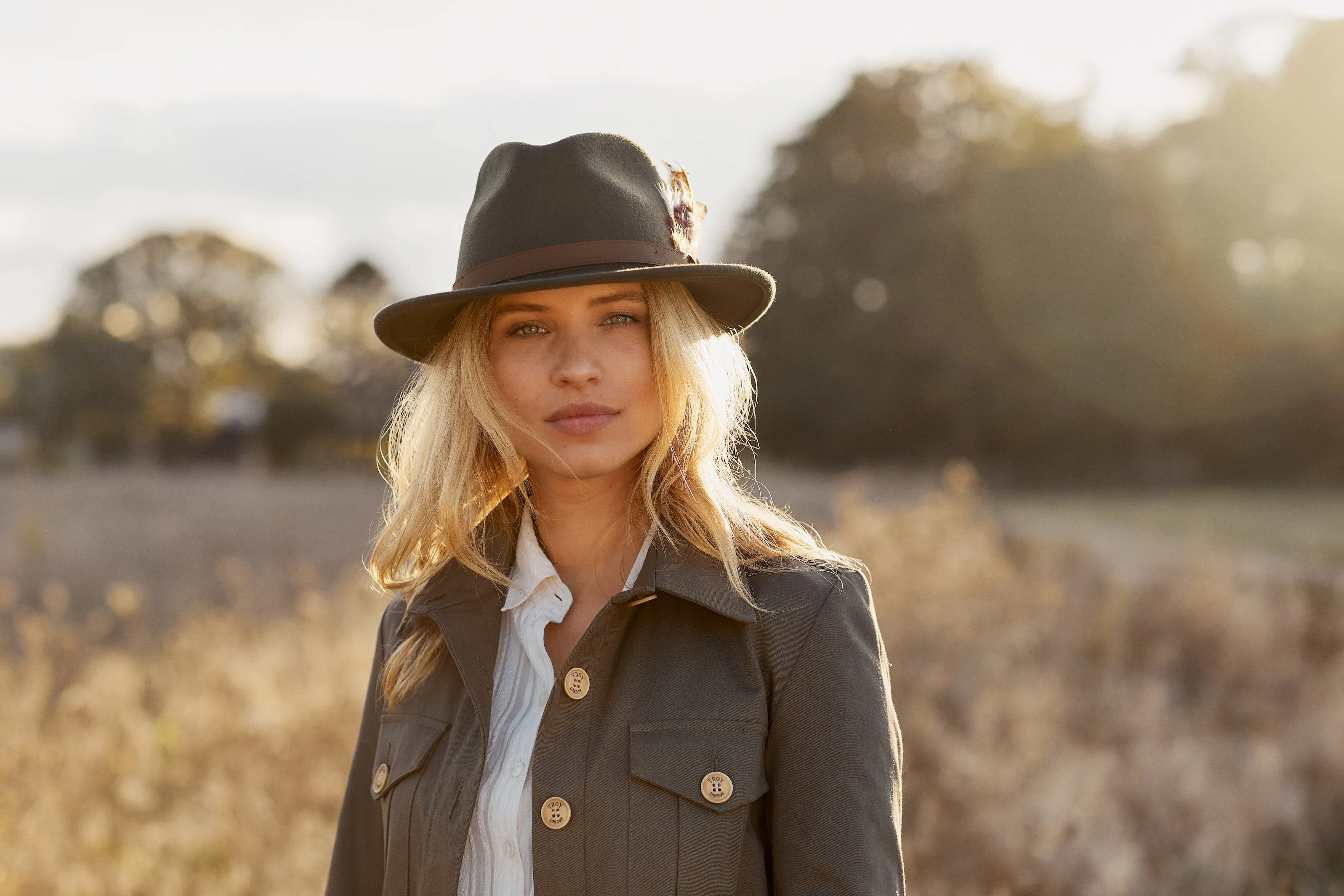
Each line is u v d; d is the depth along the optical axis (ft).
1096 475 108.99
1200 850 12.30
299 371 138.31
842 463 116.67
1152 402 107.04
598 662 4.65
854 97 116.98
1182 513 70.28
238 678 15.90
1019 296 108.17
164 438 121.49
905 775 13.08
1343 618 23.02
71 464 61.11
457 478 5.14
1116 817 13.04
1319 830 13.46
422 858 4.75
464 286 4.89
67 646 17.10
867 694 4.54
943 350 109.19
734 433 5.39
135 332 149.69
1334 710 16.98
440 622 5.06
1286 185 104.68
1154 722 16.25
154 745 14.02
